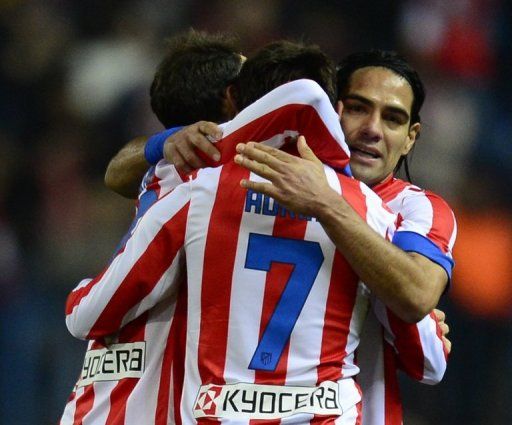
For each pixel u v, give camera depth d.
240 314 10.81
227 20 33.41
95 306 11.38
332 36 33.62
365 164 12.54
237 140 10.97
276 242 10.88
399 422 11.94
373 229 10.83
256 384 10.72
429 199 12.19
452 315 27.89
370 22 33.91
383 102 12.55
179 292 11.55
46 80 32.69
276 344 10.79
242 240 10.87
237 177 10.97
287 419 10.59
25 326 27.62
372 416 11.82
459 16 33.88
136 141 13.52
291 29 33.50
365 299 11.21
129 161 13.09
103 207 30.20
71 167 31.08
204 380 10.88
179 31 33.38
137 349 11.61
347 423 10.86
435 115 32.19
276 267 10.85
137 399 11.48
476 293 28.17
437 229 11.62
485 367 27.47
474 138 32.19
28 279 28.75
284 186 10.39
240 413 10.63
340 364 11.03
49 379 26.86
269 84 11.23
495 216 30.23
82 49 33.22
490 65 33.69
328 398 10.77
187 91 12.72
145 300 11.34
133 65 32.47
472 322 27.88
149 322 11.60
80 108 32.03
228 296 10.84
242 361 10.76
